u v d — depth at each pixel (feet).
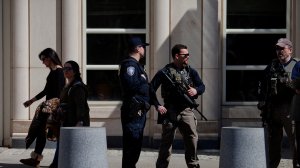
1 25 51.90
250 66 52.95
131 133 36.40
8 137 52.24
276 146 38.63
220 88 52.16
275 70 38.09
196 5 51.21
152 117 51.67
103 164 33.65
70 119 39.78
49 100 41.75
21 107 51.47
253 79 53.06
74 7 51.57
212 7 51.19
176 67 38.88
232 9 53.01
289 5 52.80
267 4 53.01
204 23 51.16
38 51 51.47
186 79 38.55
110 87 52.60
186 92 38.29
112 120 52.24
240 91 52.90
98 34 52.47
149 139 52.21
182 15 51.19
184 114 38.34
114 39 52.60
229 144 33.65
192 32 51.19
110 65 52.54
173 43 51.21
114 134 52.19
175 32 51.21
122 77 36.60
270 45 53.06
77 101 39.58
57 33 51.67
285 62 38.06
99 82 52.60
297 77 37.24
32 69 51.47
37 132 42.27
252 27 53.06
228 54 53.01
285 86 37.65
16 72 51.34
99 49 52.54
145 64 52.21
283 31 52.90
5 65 52.11
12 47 51.55
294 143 37.60
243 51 53.01
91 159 33.37
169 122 38.32
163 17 51.16
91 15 52.47
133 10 52.60
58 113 40.09
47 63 42.75
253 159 33.40
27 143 42.32
